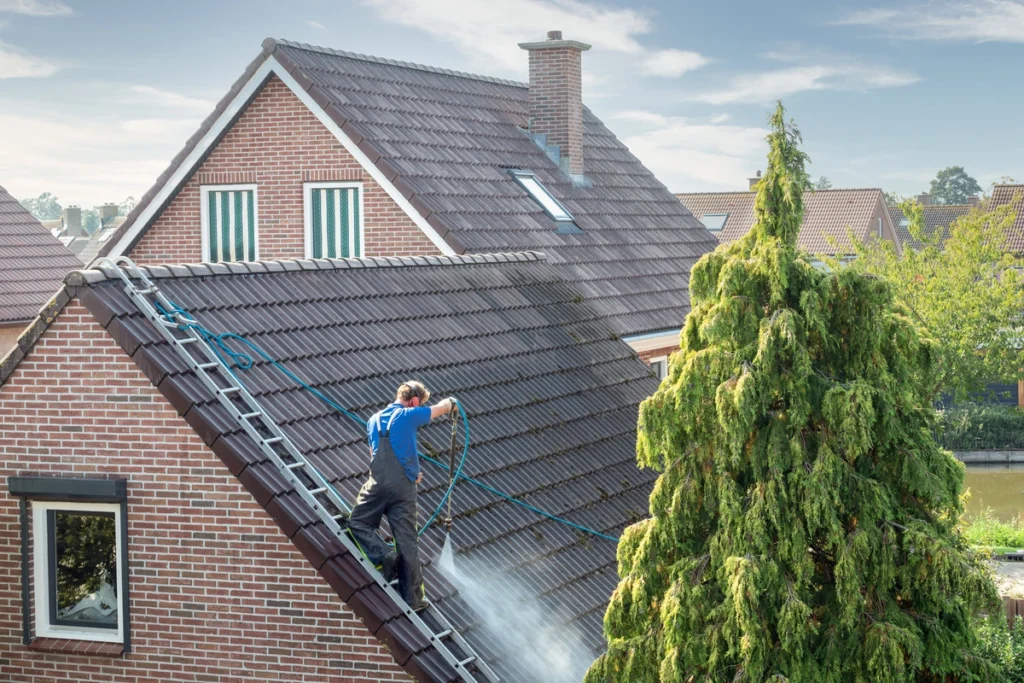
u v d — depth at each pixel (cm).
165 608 1001
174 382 975
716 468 923
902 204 4094
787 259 940
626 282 2047
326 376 1123
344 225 1955
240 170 2030
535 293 1591
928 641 915
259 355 1083
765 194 982
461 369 1305
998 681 921
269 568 972
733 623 873
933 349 957
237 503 977
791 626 865
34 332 1013
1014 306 3875
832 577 938
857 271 945
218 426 969
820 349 954
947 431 4006
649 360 2019
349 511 975
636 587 953
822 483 885
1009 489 3600
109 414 1004
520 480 1218
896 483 943
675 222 2472
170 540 995
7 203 3136
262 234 2031
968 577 888
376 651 948
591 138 2558
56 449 1019
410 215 1870
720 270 976
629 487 1344
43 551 1041
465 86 2327
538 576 1116
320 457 1025
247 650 981
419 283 1404
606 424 1423
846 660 892
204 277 1123
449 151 2059
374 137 1920
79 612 1045
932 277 3950
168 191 2069
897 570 909
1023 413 4028
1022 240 5609
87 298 992
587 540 1210
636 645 941
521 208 2044
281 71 1945
